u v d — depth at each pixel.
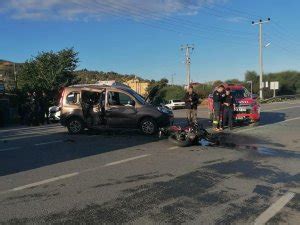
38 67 50.12
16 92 29.53
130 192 8.27
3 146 14.33
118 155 12.24
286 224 6.50
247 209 7.22
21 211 7.16
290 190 8.44
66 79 50.22
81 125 17.52
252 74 81.31
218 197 7.91
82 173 9.92
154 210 7.16
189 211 7.11
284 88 79.50
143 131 16.92
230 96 18.56
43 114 25.12
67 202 7.64
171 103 54.72
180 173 9.87
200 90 67.94
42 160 11.62
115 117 17.14
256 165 10.82
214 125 18.80
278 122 22.17
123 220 6.68
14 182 9.14
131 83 87.50
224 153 12.55
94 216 6.88
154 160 11.45
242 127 19.64
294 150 13.17
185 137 14.00
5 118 25.38
